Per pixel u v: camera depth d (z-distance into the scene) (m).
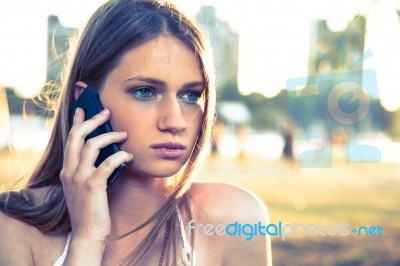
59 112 1.76
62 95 1.74
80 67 1.64
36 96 2.35
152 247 1.70
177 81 1.49
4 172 10.19
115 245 1.67
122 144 1.54
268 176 14.07
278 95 30.00
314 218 8.03
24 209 1.64
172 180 1.69
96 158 1.52
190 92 1.55
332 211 8.75
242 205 1.81
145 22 1.50
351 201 9.90
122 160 1.50
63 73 1.98
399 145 15.85
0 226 1.62
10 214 1.64
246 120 23.83
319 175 14.53
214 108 1.64
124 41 1.50
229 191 1.84
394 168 15.94
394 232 7.12
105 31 1.56
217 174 14.16
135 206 1.65
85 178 1.51
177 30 1.51
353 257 5.85
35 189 1.77
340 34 13.04
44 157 1.79
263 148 23.52
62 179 1.54
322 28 13.80
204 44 1.57
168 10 1.54
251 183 12.45
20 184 1.81
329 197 10.41
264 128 30.31
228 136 22.97
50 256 1.64
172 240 1.72
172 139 1.50
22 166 2.21
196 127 1.55
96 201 1.50
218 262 1.76
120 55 1.52
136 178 1.63
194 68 1.52
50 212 1.63
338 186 12.31
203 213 1.78
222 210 1.79
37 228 1.65
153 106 1.50
